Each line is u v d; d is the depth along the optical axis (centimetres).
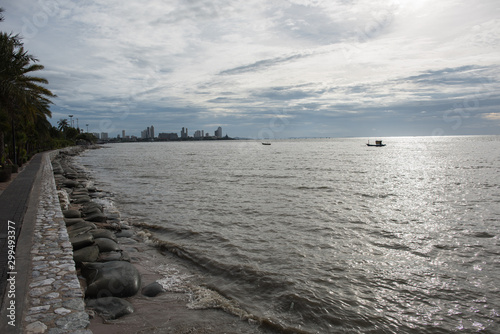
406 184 2434
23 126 3288
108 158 6216
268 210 1482
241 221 1271
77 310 433
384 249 958
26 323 395
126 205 1605
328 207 1567
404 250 950
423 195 1947
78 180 2636
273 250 929
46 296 467
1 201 1144
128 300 618
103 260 776
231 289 682
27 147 4509
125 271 679
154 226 1177
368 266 821
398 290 690
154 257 873
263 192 2022
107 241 877
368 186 2312
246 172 3300
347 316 584
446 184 2428
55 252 651
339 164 4338
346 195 1933
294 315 585
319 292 671
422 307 622
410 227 1208
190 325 541
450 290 693
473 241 1042
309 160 5194
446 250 952
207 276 753
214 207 1550
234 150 10475
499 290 695
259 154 7462
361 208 1551
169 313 578
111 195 1898
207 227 1174
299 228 1177
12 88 1880
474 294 676
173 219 1302
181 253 890
